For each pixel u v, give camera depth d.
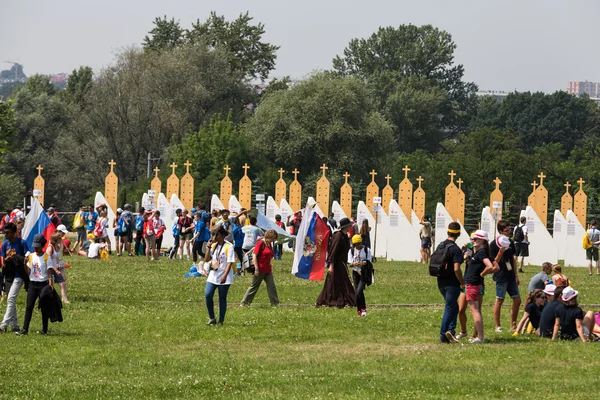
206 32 185.12
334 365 27.38
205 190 127.38
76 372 26.69
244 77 177.00
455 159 143.88
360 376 25.58
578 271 73.00
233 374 26.16
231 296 46.12
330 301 41.44
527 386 24.30
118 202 133.62
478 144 148.00
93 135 147.75
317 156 134.88
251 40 185.00
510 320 37.69
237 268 57.22
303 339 32.41
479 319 31.48
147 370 26.95
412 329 34.69
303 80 140.62
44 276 33.06
